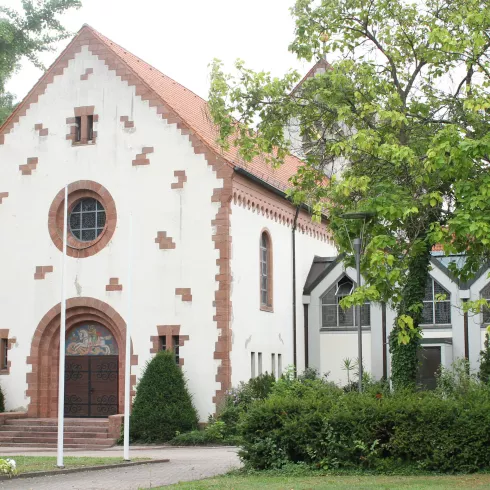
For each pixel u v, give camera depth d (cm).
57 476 2005
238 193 3303
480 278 3744
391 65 2469
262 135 2538
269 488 1686
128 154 3350
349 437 2009
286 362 3734
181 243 3244
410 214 2070
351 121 2419
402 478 1853
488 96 2241
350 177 2197
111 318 3294
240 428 2092
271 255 3634
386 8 2455
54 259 3400
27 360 3378
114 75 3400
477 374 3023
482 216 1884
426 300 3822
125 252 3309
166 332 3222
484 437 1941
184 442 2977
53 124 3469
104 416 3312
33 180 3469
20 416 3312
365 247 2184
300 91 2536
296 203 2577
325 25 2483
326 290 3984
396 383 2380
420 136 2309
